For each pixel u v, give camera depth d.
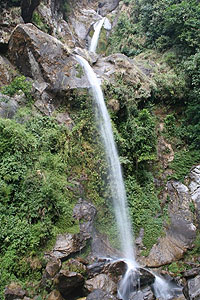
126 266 7.27
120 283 6.77
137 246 8.81
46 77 10.64
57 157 8.55
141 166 10.80
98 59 14.59
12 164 7.32
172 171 11.45
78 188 8.36
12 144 7.66
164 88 13.52
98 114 10.59
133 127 10.99
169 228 9.48
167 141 12.39
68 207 7.59
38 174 7.57
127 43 19.02
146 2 18.94
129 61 14.44
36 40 10.77
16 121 8.86
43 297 5.95
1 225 6.50
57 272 6.23
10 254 6.23
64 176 8.30
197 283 7.02
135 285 6.84
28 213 6.94
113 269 6.95
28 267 6.26
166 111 13.52
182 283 7.34
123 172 10.18
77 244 7.04
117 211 9.20
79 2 23.31
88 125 10.08
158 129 12.66
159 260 8.34
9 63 11.05
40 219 6.98
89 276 6.64
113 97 11.41
